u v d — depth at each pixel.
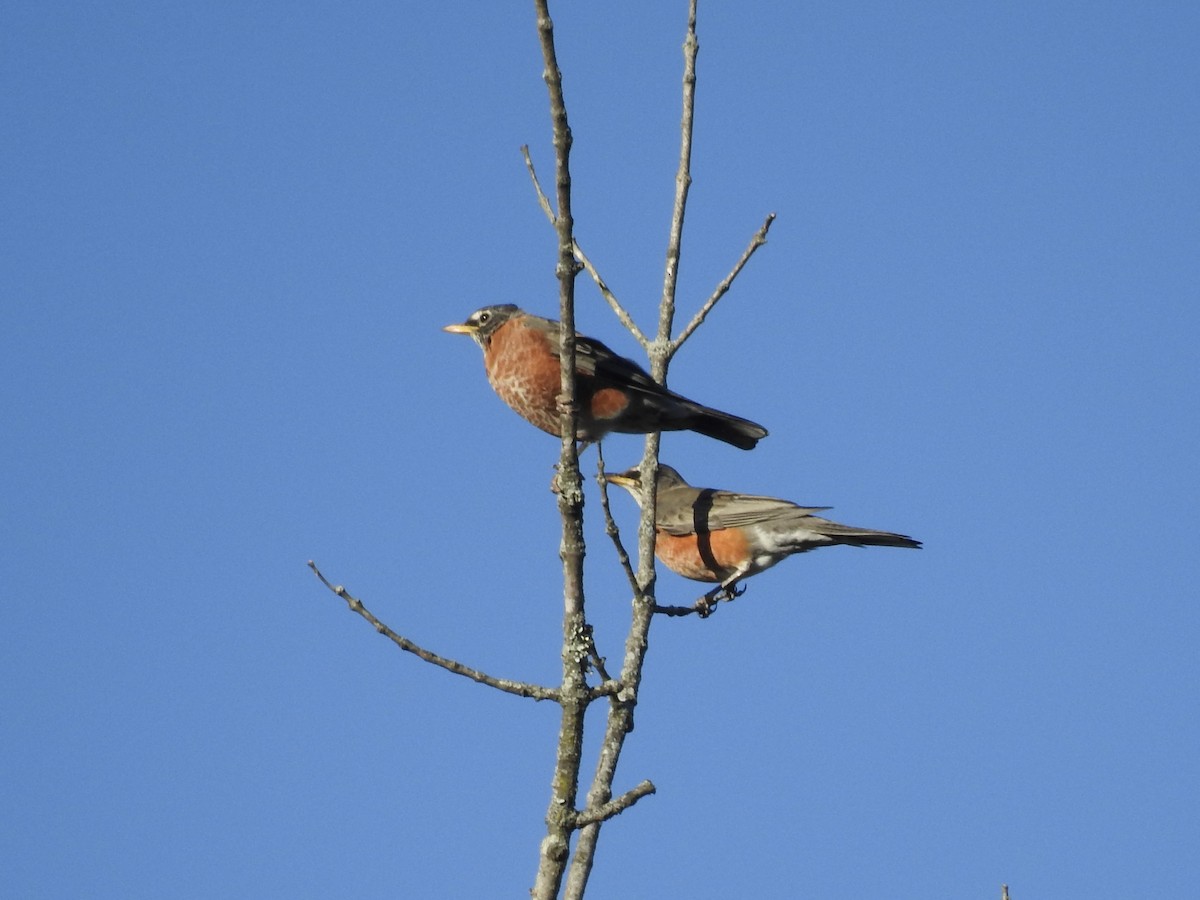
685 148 11.34
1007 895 7.86
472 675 7.21
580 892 8.52
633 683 9.18
